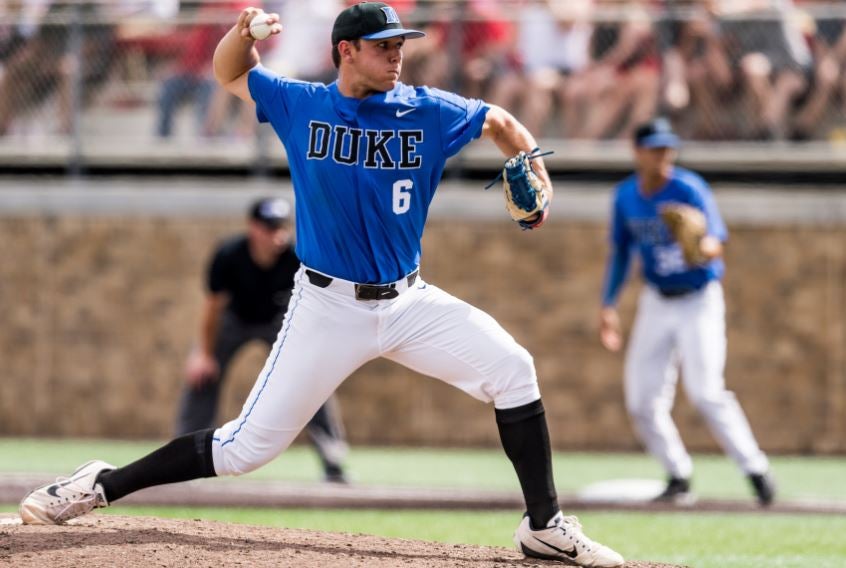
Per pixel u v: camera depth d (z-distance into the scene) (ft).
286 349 59.11
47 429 160.56
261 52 152.56
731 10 152.56
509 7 154.92
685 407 153.07
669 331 107.86
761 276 152.46
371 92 57.41
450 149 58.49
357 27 55.88
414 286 59.36
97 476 63.26
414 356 59.88
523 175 57.93
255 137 161.38
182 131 162.20
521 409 59.98
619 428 153.48
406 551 61.93
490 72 152.76
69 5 162.61
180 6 161.17
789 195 152.56
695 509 105.50
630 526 95.20
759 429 152.05
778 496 115.44
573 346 154.51
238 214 159.53
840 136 153.07
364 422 156.25
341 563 56.39
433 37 152.76
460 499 110.83
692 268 106.11
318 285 58.29
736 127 153.79
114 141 163.12
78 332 160.86
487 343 59.52
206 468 61.00
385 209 57.47
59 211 161.79
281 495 111.55
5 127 163.84
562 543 60.29
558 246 155.02
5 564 54.08
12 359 161.48
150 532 61.57
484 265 155.94
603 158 152.76
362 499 110.01
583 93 153.07
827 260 151.84
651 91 152.76
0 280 162.20
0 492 110.83
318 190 57.41
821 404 151.43
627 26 152.87
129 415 159.84
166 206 160.56
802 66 152.97
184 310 159.84
